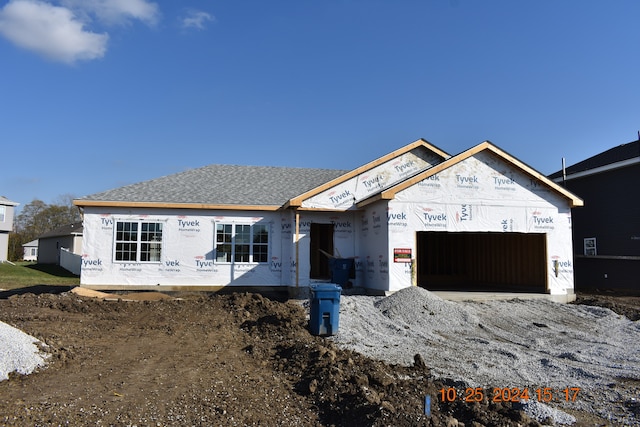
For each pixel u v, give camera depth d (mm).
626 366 8438
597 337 11016
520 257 19000
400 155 19078
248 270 18031
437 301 13062
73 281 28938
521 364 8391
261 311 13211
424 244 22891
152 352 9156
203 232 17844
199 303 14711
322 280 18172
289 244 18359
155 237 17562
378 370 7453
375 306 13320
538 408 5996
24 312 12312
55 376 7344
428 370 7836
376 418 5414
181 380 7281
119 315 12969
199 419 5691
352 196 18188
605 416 5996
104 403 6148
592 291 20078
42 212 75938
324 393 6512
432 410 5863
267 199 18719
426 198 15992
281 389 6926
